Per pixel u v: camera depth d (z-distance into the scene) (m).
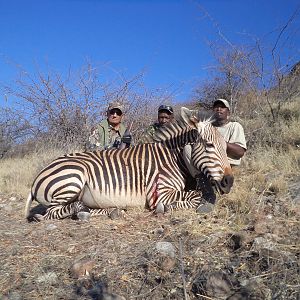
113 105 7.20
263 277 3.16
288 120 9.05
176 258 3.55
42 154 9.70
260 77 9.43
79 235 4.25
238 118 8.94
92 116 11.01
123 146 6.98
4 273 3.58
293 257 3.36
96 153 5.30
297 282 3.01
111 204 5.11
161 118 7.25
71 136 10.76
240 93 10.14
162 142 5.37
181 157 5.22
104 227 4.46
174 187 5.14
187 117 5.00
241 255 3.50
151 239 4.03
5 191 7.19
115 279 3.37
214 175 4.74
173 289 3.17
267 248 3.46
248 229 4.02
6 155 13.23
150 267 3.46
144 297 3.12
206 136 4.83
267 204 4.69
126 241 4.03
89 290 3.24
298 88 10.26
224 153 4.84
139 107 11.05
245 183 5.50
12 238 4.37
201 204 4.70
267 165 6.29
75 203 4.86
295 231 3.91
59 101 11.07
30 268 3.64
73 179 4.98
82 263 3.54
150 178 5.10
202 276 3.24
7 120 13.44
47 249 4.01
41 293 3.25
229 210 4.66
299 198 4.80
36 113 11.00
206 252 3.66
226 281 3.14
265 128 8.30
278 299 2.85
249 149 7.59
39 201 5.15
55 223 4.73
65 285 3.36
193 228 4.12
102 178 5.07
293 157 6.53
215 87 12.08
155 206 5.02
